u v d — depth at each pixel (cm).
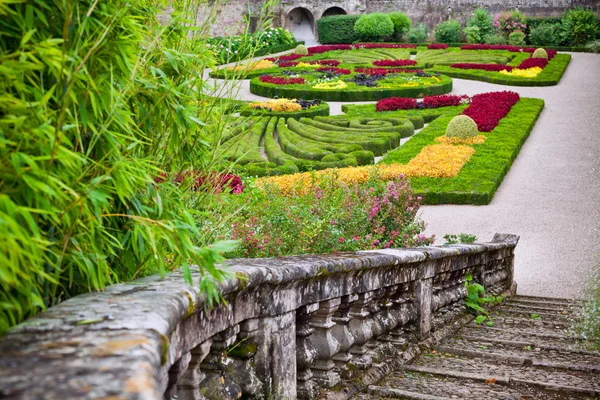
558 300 1087
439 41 5334
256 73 3769
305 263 390
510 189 1864
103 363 144
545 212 1650
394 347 560
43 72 218
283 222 665
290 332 378
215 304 287
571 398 471
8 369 139
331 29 5475
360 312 482
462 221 1608
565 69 3925
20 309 188
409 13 5719
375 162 2112
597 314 726
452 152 2102
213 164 373
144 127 296
